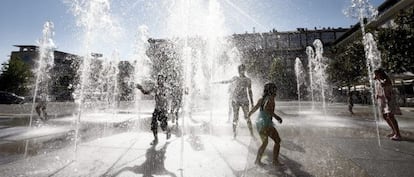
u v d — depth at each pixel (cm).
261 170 322
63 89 5088
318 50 5566
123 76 3822
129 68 3822
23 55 5616
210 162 359
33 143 488
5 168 327
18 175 301
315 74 4697
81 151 423
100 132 629
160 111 524
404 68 1723
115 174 307
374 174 302
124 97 3872
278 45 5966
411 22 1641
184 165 344
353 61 2562
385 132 618
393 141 504
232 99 563
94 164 349
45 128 698
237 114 556
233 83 578
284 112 1361
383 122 831
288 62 5816
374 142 494
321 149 433
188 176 300
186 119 947
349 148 439
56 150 429
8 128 696
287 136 561
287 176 299
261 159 375
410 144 472
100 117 1035
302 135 575
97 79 3122
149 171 318
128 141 511
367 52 2159
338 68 3041
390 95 539
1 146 459
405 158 372
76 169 326
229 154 405
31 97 3241
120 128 703
